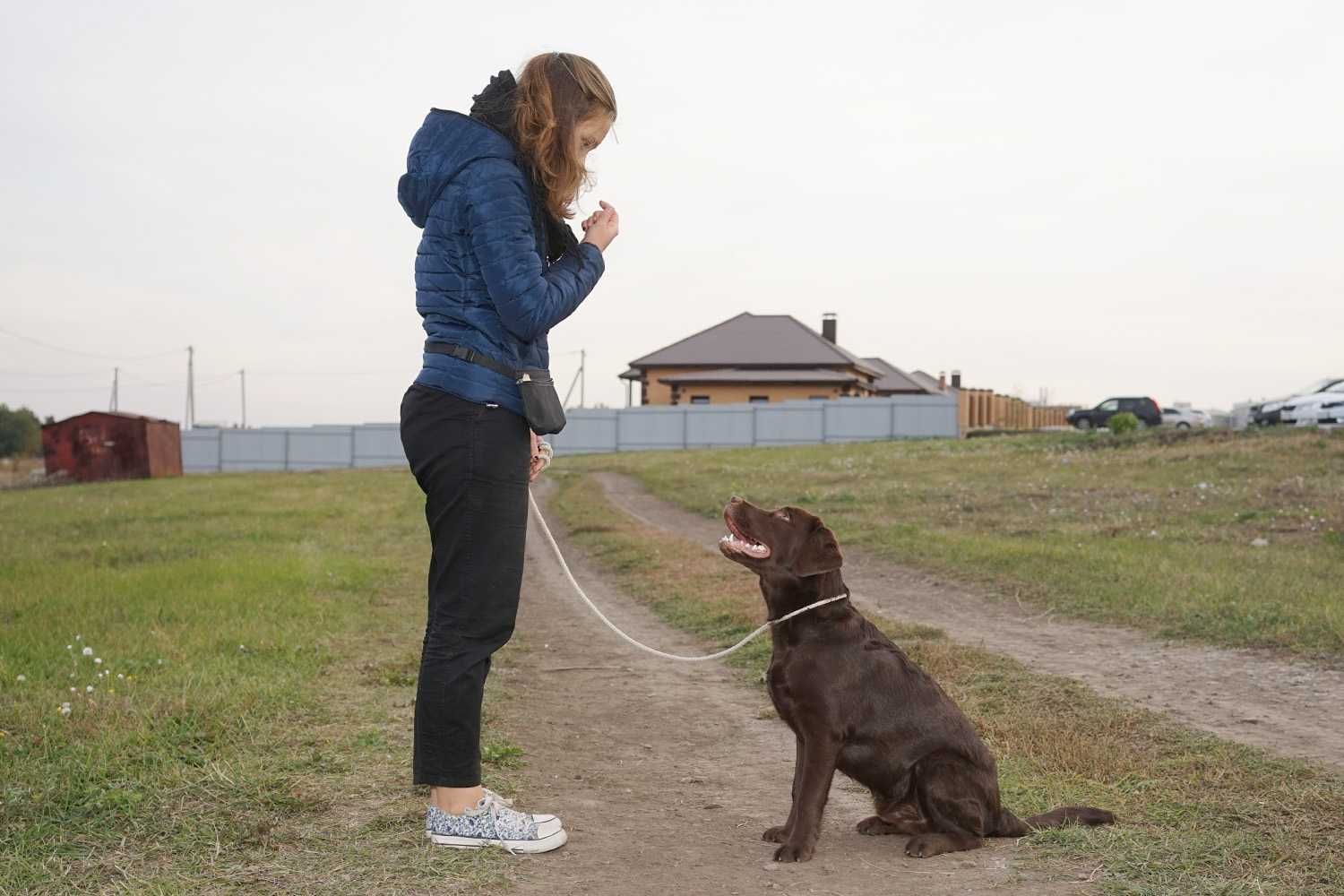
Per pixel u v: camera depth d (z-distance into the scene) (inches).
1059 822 160.1
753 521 154.6
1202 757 208.1
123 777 177.2
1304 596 365.4
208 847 147.1
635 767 207.9
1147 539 529.3
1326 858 147.6
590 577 537.3
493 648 147.6
